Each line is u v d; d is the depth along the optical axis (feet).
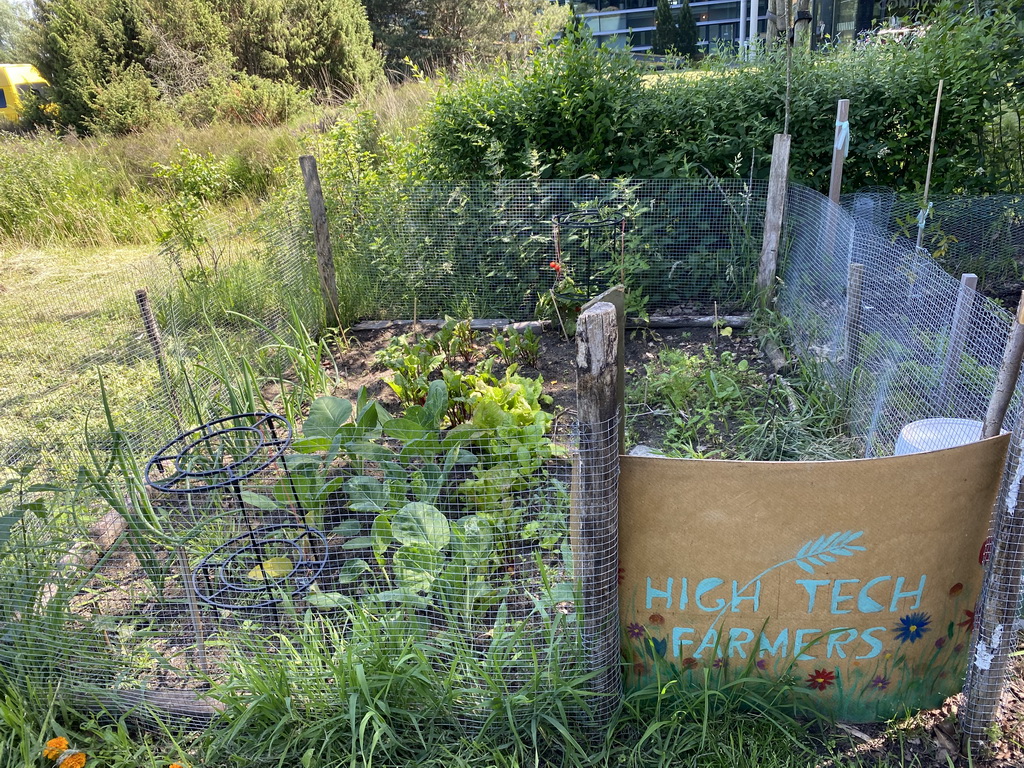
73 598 9.98
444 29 80.43
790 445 13.21
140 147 39.52
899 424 11.31
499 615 8.68
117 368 17.15
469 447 11.41
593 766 7.62
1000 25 20.16
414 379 15.93
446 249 21.50
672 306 21.02
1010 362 7.83
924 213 16.08
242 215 27.89
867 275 13.52
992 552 7.04
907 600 7.59
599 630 7.61
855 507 7.16
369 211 21.62
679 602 7.78
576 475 7.18
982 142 21.08
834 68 21.20
